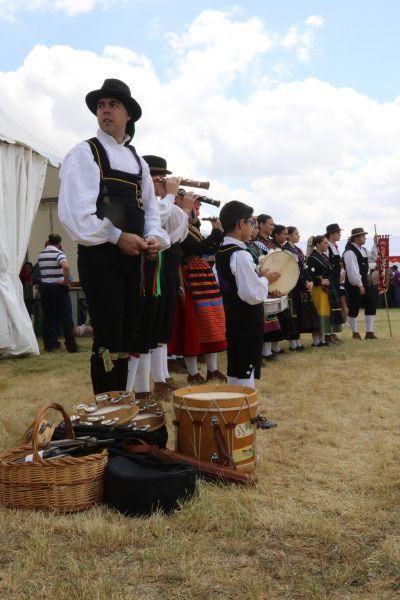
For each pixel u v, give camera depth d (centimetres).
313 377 575
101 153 312
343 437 367
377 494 267
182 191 494
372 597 184
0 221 718
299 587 190
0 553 214
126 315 322
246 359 377
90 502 253
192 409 287
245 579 195
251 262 366
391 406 448
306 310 798
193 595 186
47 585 193
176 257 475
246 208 379
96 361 321
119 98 314
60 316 816
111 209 305
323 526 230
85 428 294
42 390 512
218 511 244
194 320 531
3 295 724
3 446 340
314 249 839
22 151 748
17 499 249
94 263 310
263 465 310
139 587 191
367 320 937
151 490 242
